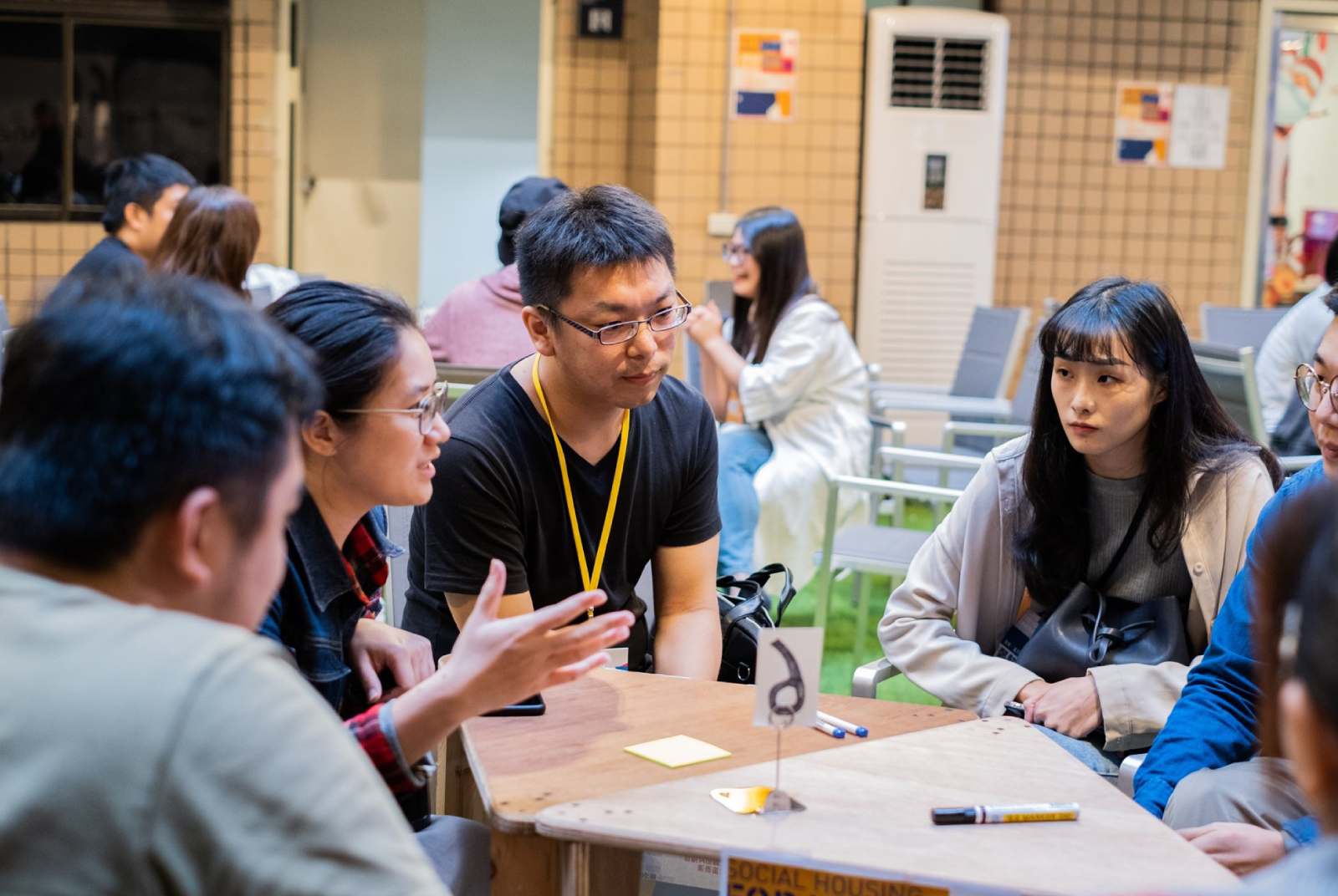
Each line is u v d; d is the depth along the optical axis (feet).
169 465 3.26
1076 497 7.70
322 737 3.24
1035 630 7.89
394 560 8.83
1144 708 7.11
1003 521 7.89
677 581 7.73
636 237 6.68
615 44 21.16
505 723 5.79
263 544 3.49
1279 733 2.92
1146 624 7.52
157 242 13.37
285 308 5.53
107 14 20.29
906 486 11.83
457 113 24.49
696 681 6.45
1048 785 5.24
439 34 24.11
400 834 3.29
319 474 5.54
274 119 20.86
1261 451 7.62
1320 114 22.57
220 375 3.32
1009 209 21.81
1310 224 22.81
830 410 14.82
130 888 3.00
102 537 3.27
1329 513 2.84
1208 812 5.83
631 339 6.70
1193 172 22.25
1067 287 22.11
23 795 2.98
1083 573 7.80
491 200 24.89
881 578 17.30
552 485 7.12
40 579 3.28
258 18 20.61
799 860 4.38
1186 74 21.99
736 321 15.19
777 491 14.53
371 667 6.05
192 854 3.04
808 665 5.15
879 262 20.89
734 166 20.33
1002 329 17.51
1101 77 21.75
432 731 5.06
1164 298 7.36
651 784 5.16
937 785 5.22
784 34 20.15
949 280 21.11
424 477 5.65
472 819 6.66
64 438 3.25
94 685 3.07
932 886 4.32
